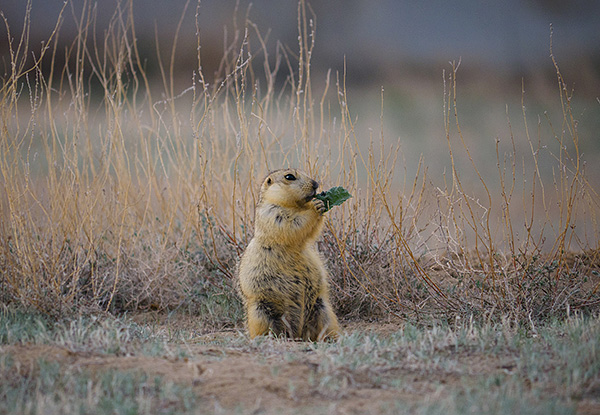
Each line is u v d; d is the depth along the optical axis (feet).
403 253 43.55
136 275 47.83
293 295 40.29
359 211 47.73
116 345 32.55
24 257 41.78
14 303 41.27
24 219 43.60
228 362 30.53
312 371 29.17
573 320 36.86
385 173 46.93
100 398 26.17
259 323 40.11
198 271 48.34
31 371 28.94
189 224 50.19
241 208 49.39
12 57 45.01
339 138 47.34
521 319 39.34
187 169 52.24
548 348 32.24
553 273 43.52
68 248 45.27
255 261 40.45
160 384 27.53
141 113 52.47
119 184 48.52
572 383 27.58
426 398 25.90
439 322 40.27
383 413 25.09
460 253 47.37
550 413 24.41
